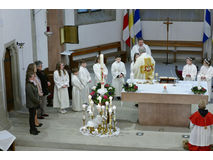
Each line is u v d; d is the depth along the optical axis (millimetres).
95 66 12570
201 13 18000
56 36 13430
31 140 9578
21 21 12117
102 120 10062
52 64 13547
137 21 18219
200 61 18516
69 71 12961
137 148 9164
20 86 11977
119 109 11820
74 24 17047
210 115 8773
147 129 10250
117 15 18469
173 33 18562
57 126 10492
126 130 10164
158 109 10391
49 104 12453
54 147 9531
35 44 13414
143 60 11531
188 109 10266
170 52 18734
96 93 10414
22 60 12227
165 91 10125
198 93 9820
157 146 9188
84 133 9922
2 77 10430
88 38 17766
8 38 11055
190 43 18391
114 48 18766
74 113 11656
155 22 18547
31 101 9812
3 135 8969
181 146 9188
